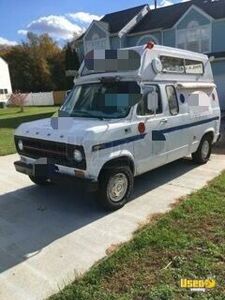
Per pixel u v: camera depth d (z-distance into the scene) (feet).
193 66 23.34
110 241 14.12
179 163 25.80
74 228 15.53
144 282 11.13
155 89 19.20
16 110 99.76
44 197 19.66
